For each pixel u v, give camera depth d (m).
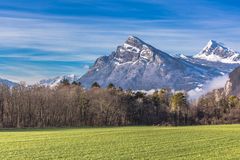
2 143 61.59
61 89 180.75
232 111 198.00
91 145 57.06
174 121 188.00
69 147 54.34
